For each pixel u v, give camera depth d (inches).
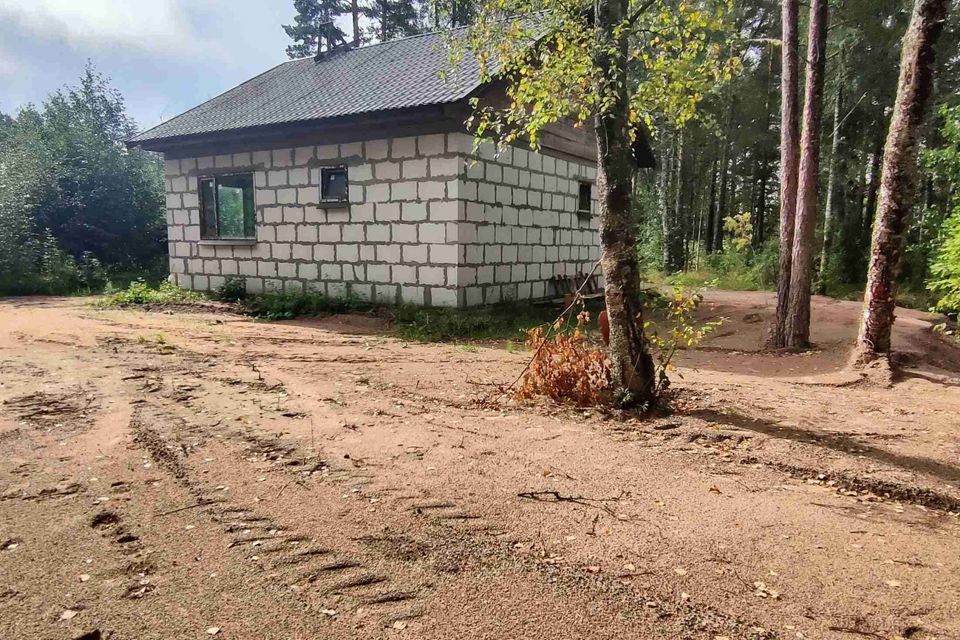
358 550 112.3
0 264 598.5
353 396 224.1
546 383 220.8
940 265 343.3
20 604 94.3
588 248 577.0
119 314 450.0
